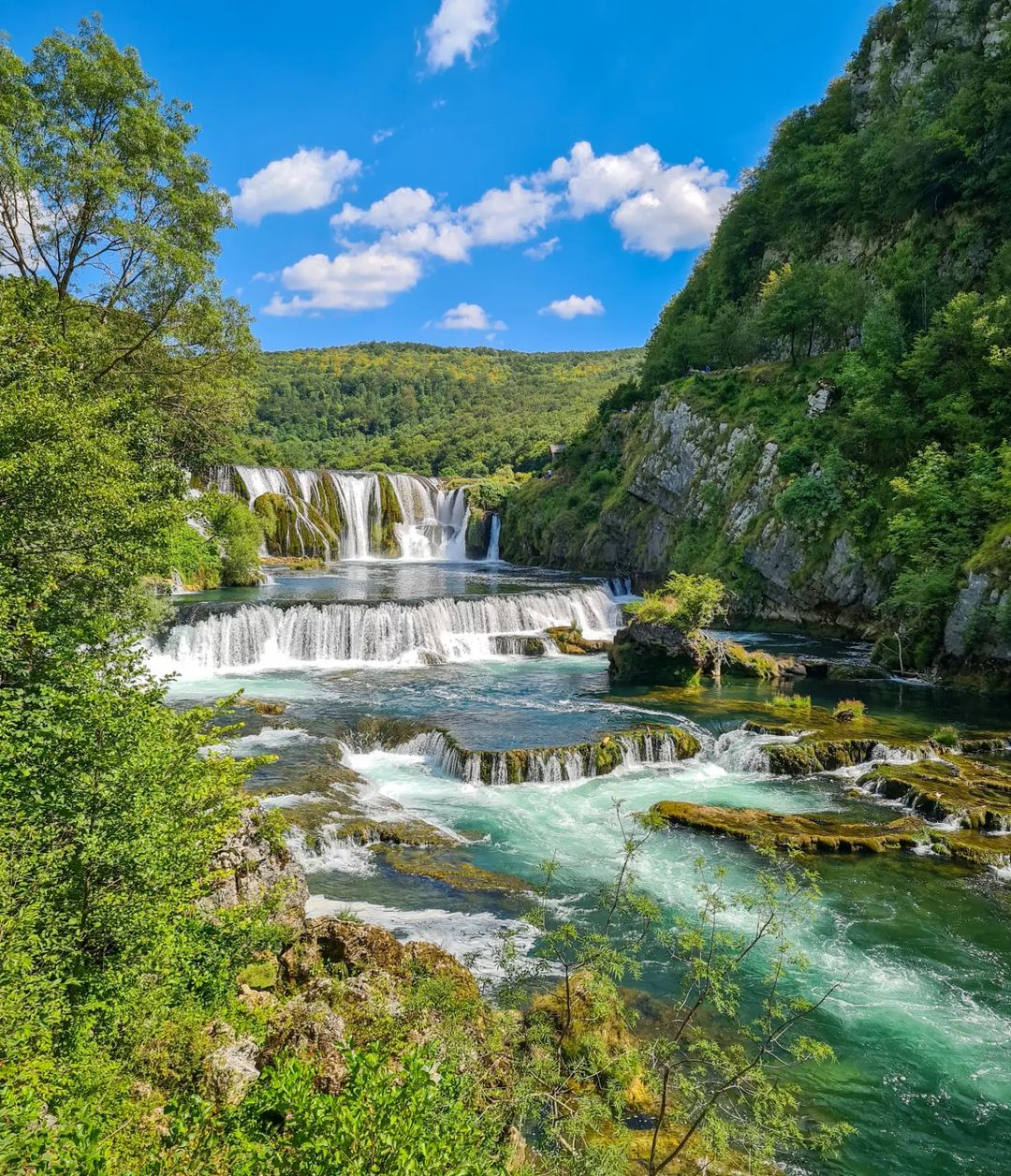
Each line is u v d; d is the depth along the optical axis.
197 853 8.64
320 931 10.50
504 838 16.72
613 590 57.72
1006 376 34.78
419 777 20.58
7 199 20.98
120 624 11.20
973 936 12.79
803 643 39.91
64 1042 6.49
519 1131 7.47
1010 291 37.59
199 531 38.16
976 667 29.55
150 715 9.17
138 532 12.46
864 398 42.03
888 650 33.31
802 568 43.47
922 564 33.50
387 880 14.60
